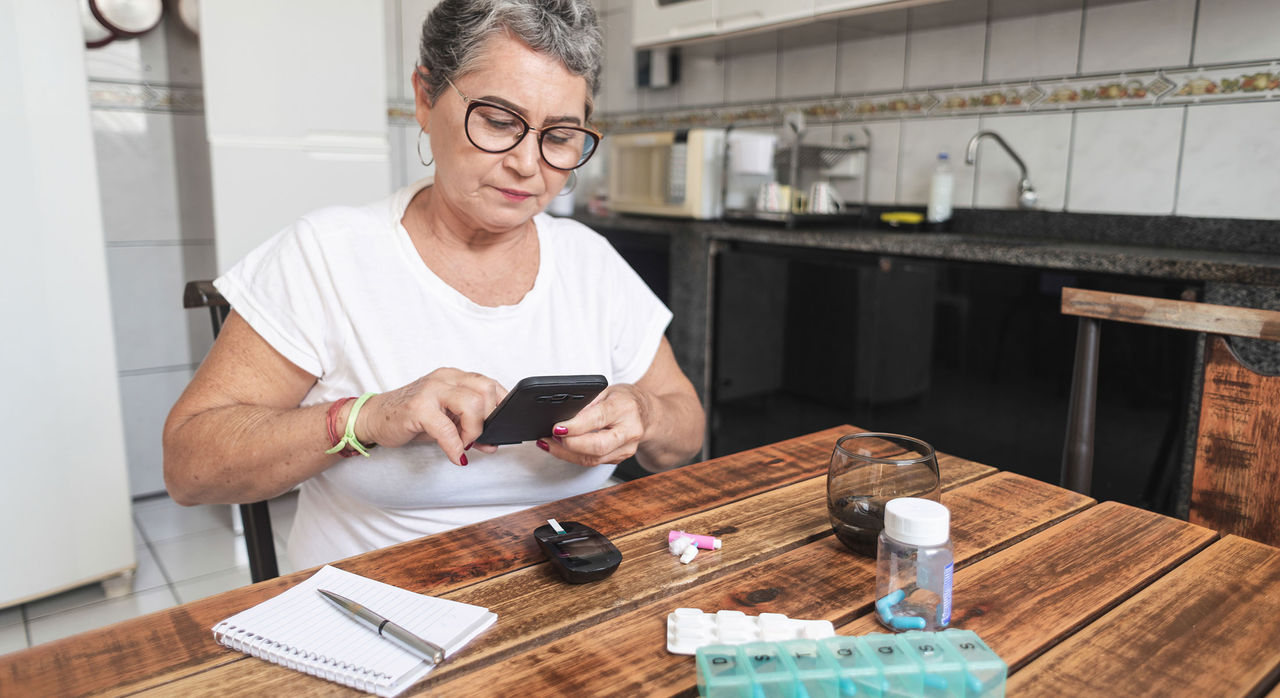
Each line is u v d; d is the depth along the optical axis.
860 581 0.69
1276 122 1.81
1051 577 0.69
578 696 0.53
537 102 0.87
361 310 0.95
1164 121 1.99
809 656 0.54
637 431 0.89
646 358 1.13
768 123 2.95
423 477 0.94
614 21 3.48
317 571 0.69
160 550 2.32
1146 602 0.65
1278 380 0.92
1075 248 1.81
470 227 0.98
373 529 1.01
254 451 0.83
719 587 0.68
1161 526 0.81
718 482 0.92
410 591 0.66
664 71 3.23
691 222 2.63
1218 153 1.91
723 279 2.53
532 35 0.83
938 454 1.04
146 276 2.66
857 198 2.68
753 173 2.61
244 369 0.92
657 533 0.78
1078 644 0.59
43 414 1.90
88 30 2.44
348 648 0.57
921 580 0.60
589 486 1.05
